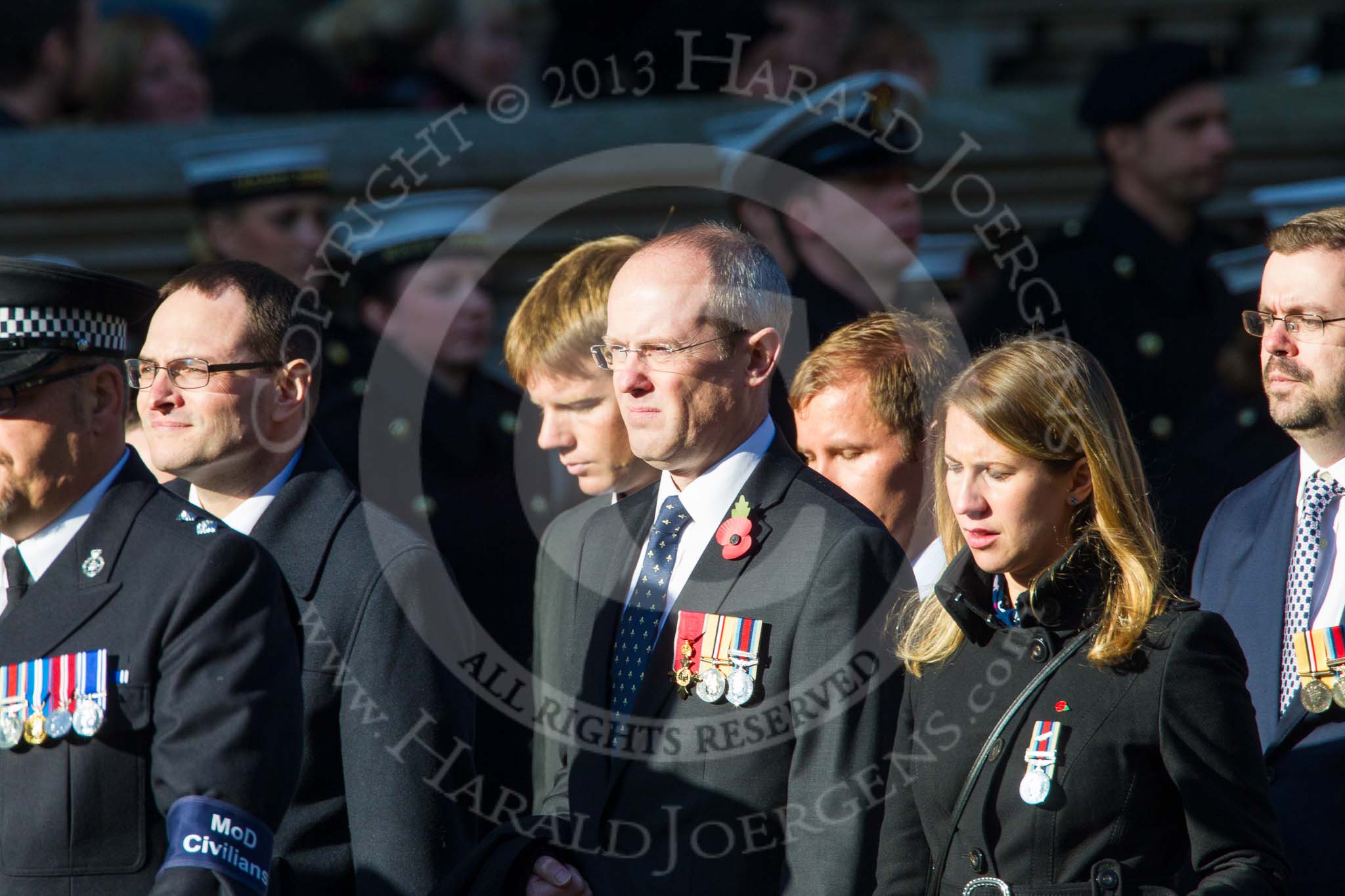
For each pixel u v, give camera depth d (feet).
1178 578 50.39
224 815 30.89
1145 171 61.82
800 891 34.30
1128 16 104.06
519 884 36.19
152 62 84.33
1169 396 59.98
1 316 32.89
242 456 39.37
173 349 38.83
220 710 31.65
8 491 33.19
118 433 34.63
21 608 33.37
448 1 83.82
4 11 82.79
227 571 32.99
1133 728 32.12
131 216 82.99
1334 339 38.91
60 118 85.30
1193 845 31.83
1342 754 38.06
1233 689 32.09
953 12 103.91
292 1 92.17
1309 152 82.33
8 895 32.09
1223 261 61.62
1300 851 37.68
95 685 32.22
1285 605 40.40
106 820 32.01
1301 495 40.83
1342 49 95.55
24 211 82.33
